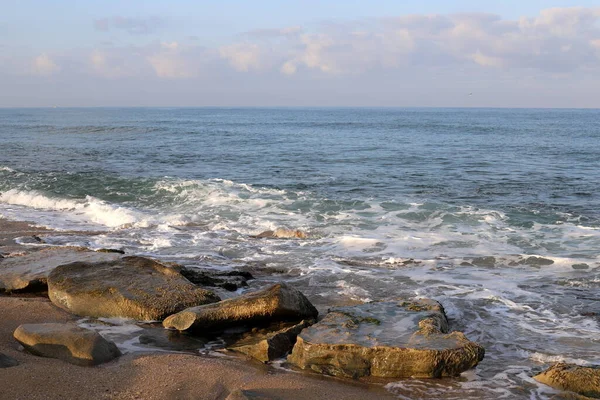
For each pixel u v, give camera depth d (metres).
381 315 8.03
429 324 7.59
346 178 23.89
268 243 13.68
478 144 41.66
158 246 13.41
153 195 19.64
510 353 7.63
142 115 139.50
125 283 9.20
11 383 6.08
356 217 16.11
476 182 22.73
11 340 7.52
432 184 22.27
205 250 13.06
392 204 17.64
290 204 17.80
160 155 33.12
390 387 6.55
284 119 113.31
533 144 41.41
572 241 13.63
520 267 11.77
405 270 11.56
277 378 6.54
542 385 6.62
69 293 8.98
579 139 47.09
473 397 6.34
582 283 10.66
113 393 6.03
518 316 9.03
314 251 12.95
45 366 6.52
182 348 7.57
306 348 7.00
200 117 127.50
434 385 6.62
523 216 16.20
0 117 103.56
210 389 6.19
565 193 20.22
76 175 23.28
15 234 14.60
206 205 17.91
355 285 10.59
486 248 13.08
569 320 8.84
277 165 28.42
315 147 39.09
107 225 15.78
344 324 7.65
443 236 14.09
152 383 6.27
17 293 9.83
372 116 140.75
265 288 8.62
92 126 64.88
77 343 6.82
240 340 7.83
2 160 29.86
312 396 6.13
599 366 6.72
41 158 30.98
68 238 14.05
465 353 6.84
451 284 10.66
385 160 30.52
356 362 6.86
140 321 8.54
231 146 39.75
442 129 66.12
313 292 10.23
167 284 9.23
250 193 19.55
